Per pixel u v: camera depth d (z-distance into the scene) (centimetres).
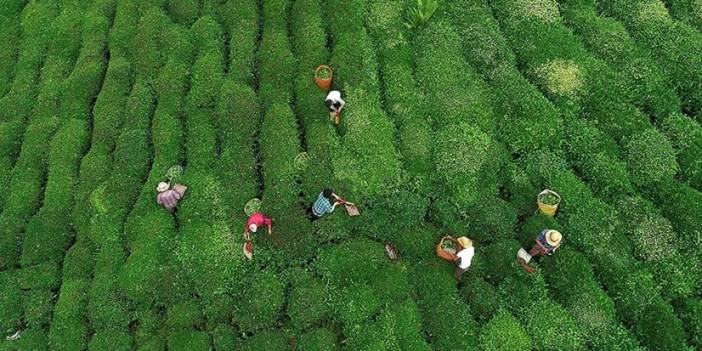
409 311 1470
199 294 1542
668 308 1465
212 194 1666
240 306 1516
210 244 1584
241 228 1616
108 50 2039
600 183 1655
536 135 1714
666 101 1792
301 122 1791
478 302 1485
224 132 1775
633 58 1877
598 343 1433
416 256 1567
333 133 1738
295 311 1489
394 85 1828
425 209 1627
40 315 1567
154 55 1955
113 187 1705
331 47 1941
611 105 1778
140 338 1505
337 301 1504
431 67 1861
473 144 1695
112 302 1544
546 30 1934
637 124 1739
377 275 1526
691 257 1523
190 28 2023
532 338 1446
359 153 1694
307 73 1852
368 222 1600
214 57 1922
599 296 1474
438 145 1711
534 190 1650
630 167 1683
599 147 1709
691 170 1667
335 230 1591
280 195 1634
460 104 1777
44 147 1841
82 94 1920
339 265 1542
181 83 1884
